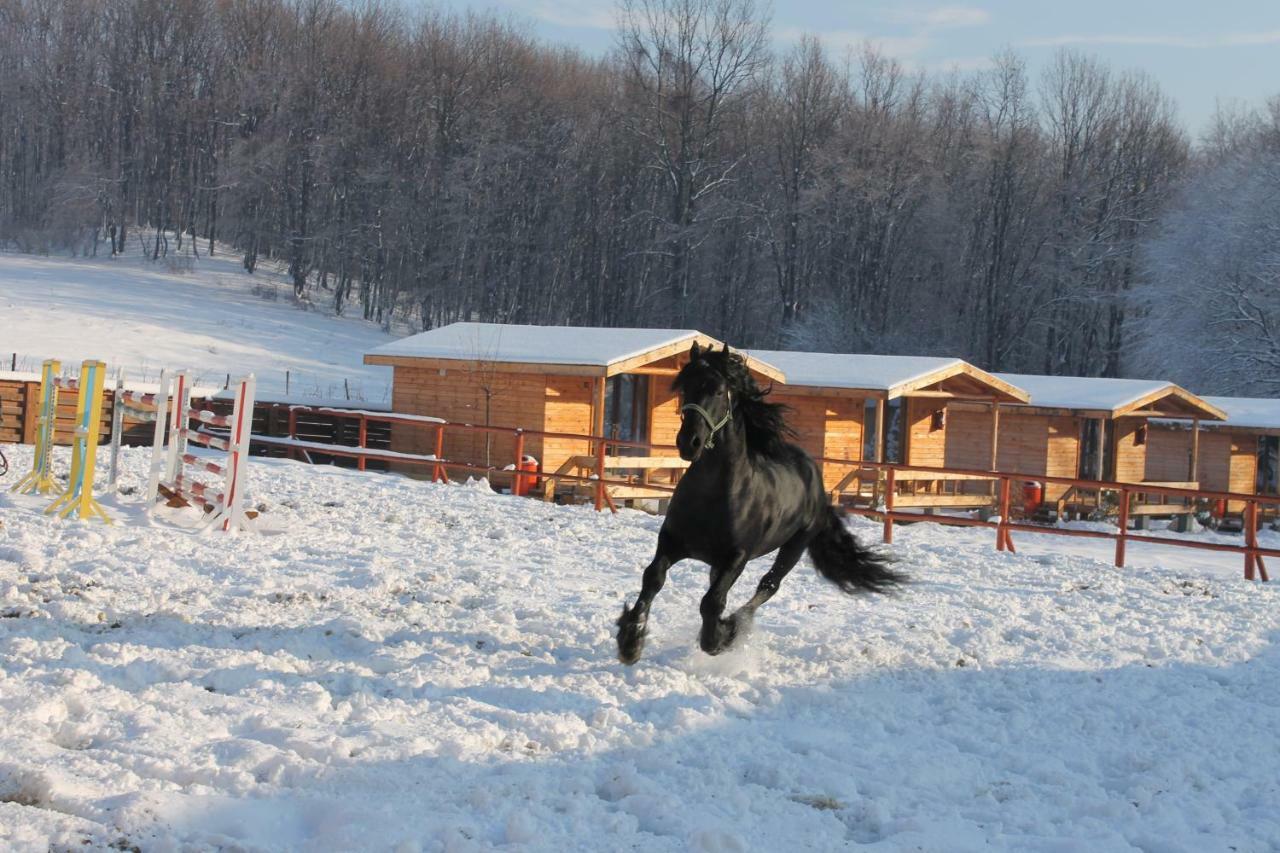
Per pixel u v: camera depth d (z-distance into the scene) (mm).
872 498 28922
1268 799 6207
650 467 24328
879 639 9492
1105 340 70312
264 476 19031
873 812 5473
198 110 82938
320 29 81875
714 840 4816
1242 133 67688
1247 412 39312
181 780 5074
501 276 73000
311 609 9117
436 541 13672
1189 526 35156
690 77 69125
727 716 6996
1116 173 69312
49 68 84500
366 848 4469
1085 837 5488
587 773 5684
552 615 9531
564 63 81375
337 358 54062
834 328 65000
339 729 5957
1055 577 14258
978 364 68000
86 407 12992
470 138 74812
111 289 60812
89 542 11398
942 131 74125
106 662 6895
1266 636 11023
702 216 68375
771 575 9133
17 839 4227
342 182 75125
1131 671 9055
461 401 26266
